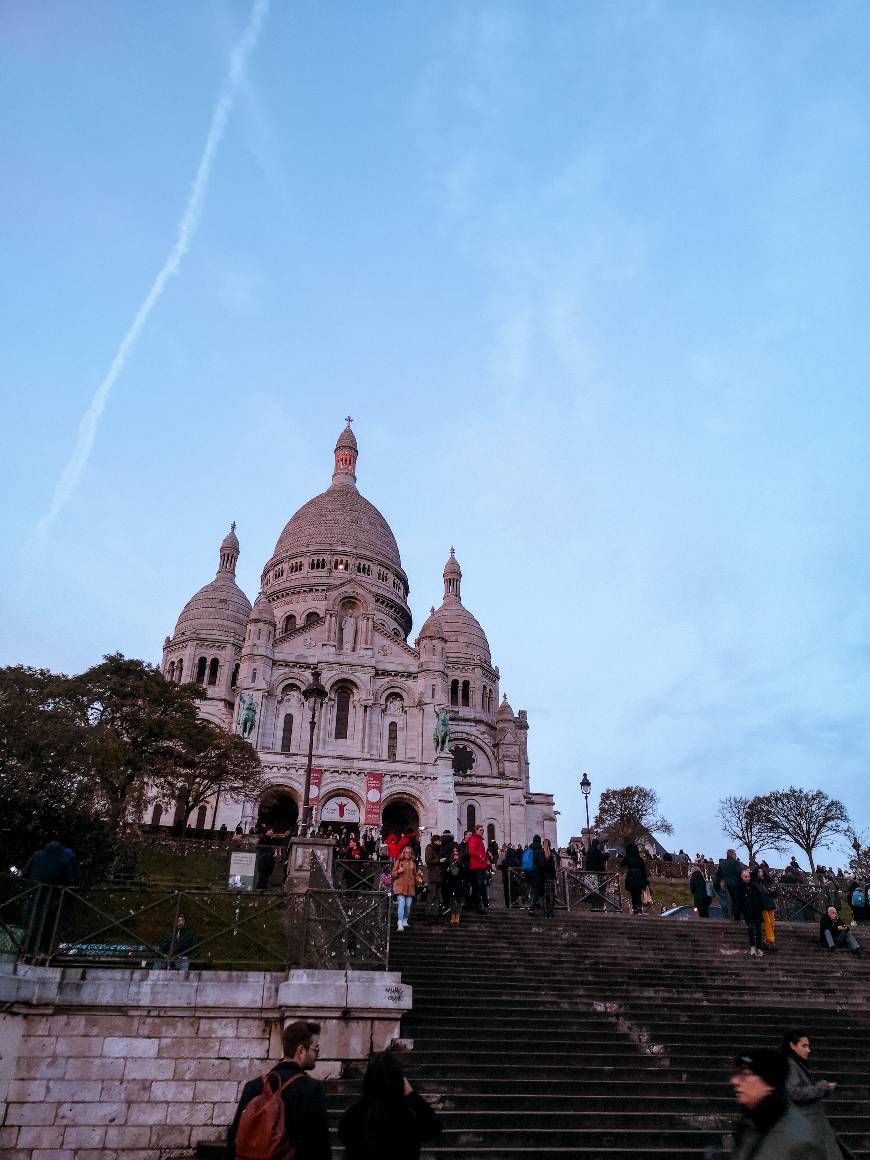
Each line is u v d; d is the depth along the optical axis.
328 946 17.12
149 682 46.06
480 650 93.00
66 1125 14.74
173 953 16.55
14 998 14.84
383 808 65.75
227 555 93.94
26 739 24.86
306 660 69.75
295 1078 8.33
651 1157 13.18
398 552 105.38
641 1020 18.73
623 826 93.19
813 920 33.94
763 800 84.12
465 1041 16.72
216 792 52.75
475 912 27.03
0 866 22.98
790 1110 7.41
